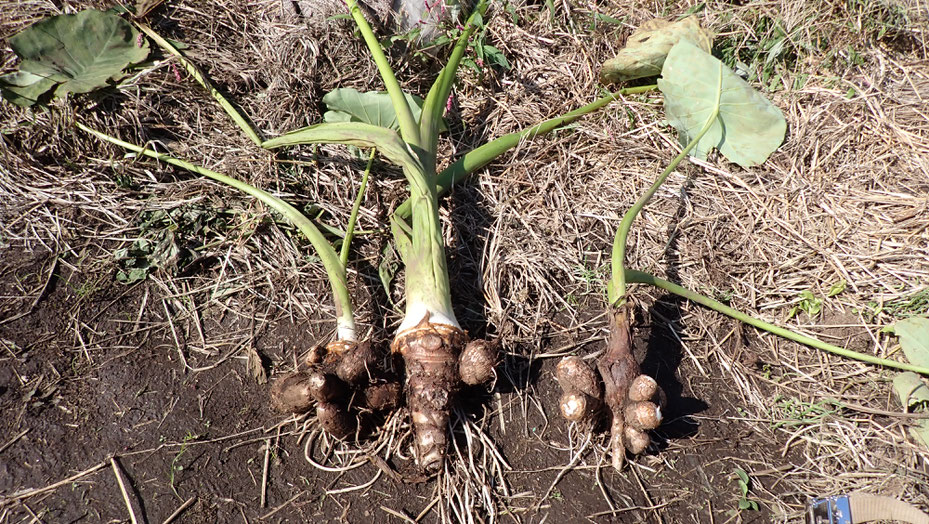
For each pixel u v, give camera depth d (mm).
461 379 853
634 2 1460
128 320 946
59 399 860
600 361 875
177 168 1108
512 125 1255
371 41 1074
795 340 1002
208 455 836
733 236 1126
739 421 935
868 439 912
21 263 967
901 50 1421
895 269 1058
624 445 849
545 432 899
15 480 788
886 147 1212
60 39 1113
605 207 1149
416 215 925
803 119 1245
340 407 831
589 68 1332
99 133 1077
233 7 1288
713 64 1181
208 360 927
